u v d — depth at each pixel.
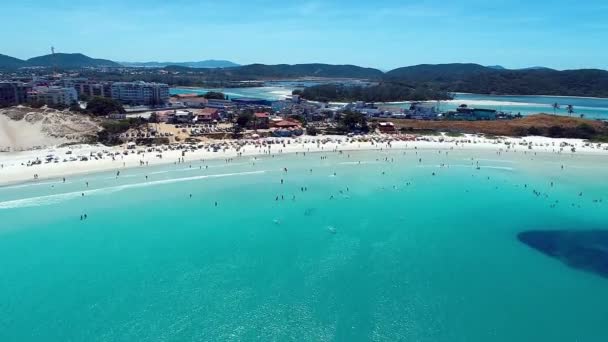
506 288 53.16
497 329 45.03
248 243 64.81
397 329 44.88
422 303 49.59
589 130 158.00
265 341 42.81
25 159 101.19
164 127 146.12
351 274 55.78
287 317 46.59
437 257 61.34
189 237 66.69
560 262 60.66
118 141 123.69
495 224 74.94
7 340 42.31
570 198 90.50
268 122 161.00
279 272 55.94
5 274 54.72
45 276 54.34
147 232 68.38
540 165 117.75
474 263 59.72
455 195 91.06
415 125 176.12
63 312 46.91
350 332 44.25
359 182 98.88
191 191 88.94
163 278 54.16
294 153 125.19
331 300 49.78
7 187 86.06
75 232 67.88
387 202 85.44
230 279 54.03
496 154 130.00
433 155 128.00
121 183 91.94
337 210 80.06
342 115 182.88
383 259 60.28
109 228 69.69
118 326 44.66
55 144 118.69
